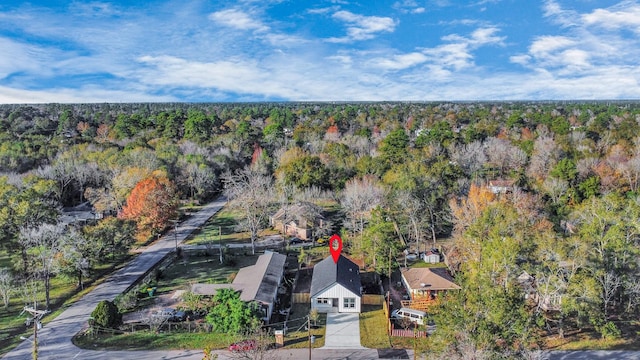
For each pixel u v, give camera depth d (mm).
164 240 68438
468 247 44969
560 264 39562
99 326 40031
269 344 38219
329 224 69500
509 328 28094
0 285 45469
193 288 46312
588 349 36781
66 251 49094
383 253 51875
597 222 41906
